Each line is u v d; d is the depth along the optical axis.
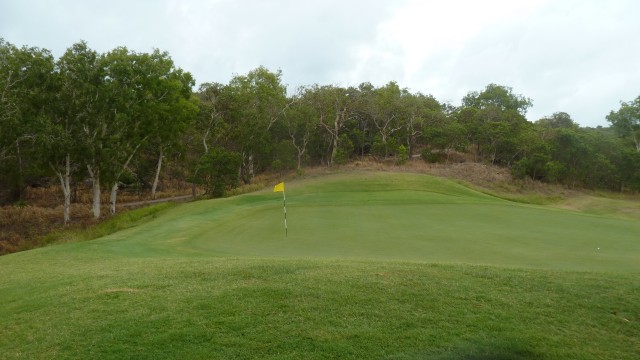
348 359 6.08
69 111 32.72
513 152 56.06
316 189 38.66
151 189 52.34
